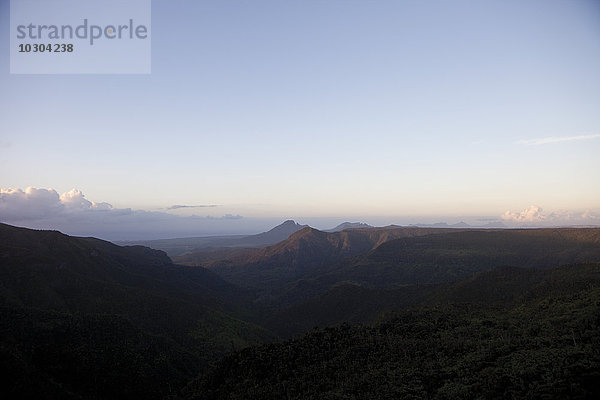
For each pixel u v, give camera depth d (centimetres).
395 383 5097
